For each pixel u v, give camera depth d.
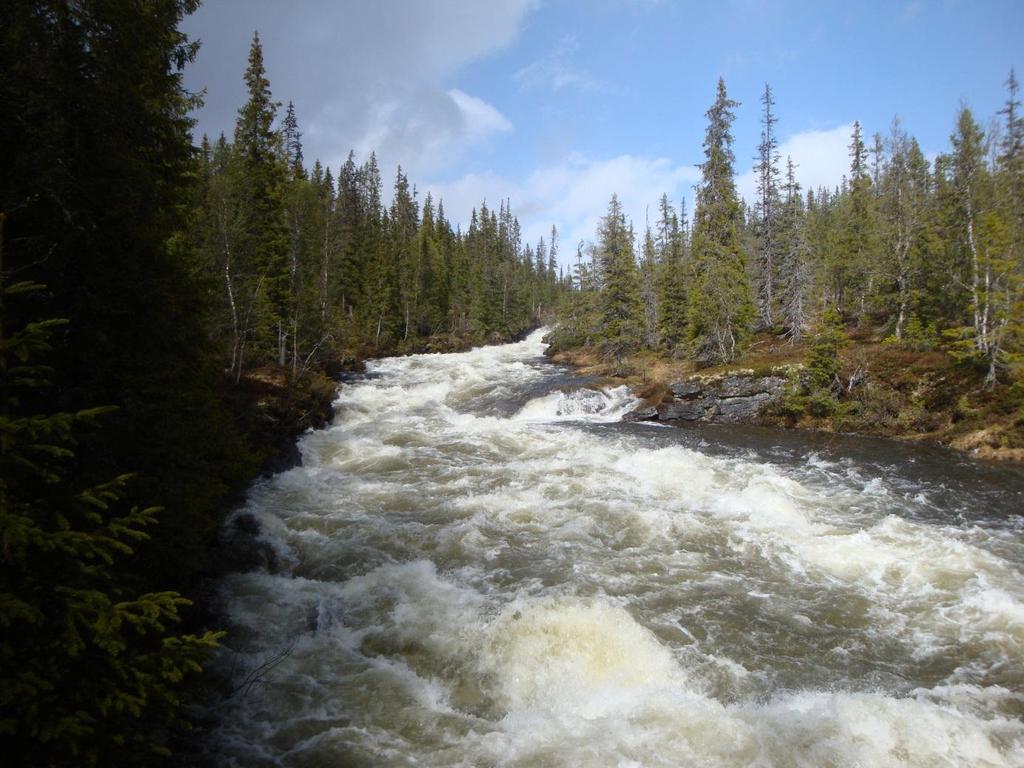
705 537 12.82
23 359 4.46
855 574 11.15
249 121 31.39
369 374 42.44
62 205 6.61
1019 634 8.97
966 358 25.84
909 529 13.13
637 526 13.41
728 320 35.09
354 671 8.02
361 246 59.53
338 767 6.20
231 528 12.21
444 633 8.93
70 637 4.11
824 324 28.81
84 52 7.08
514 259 108.31
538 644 8.58
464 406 33.41
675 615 9.59
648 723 6.86
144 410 7.65
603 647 8.52
